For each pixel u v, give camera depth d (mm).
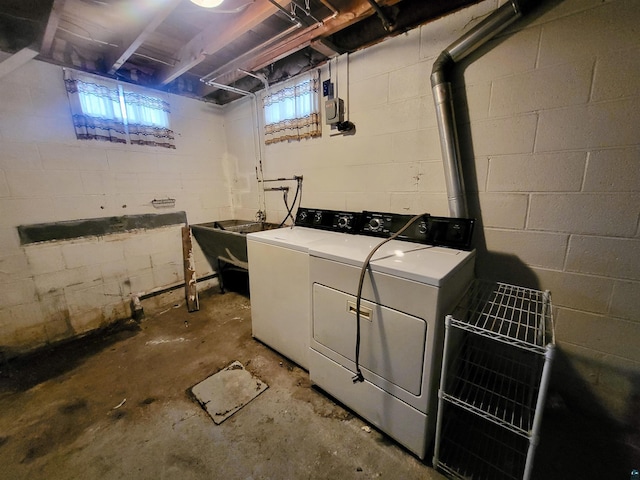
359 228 1824
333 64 2008
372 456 1208
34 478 1137
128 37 1779
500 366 1546
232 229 2736
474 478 1089
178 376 1714
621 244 1219
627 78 1112
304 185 2428
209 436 1309
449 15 1480
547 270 1408
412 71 1662
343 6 1521
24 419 1418
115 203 2332
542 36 1256
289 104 2348
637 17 1066
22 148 1854
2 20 1403
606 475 1099
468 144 1531
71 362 1863
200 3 1328
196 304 2641
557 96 1263
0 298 1832
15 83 1794
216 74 2295
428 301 1019
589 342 1354
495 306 1369
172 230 2738
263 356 1902
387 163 1867
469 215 1578
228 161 3162
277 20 1797
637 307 1225
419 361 1083
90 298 2236
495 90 1409
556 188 1326
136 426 1365
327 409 1453
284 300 1724
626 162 1159
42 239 1978
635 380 1273
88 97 2098
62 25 1705
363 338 1250
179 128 2719
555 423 1318
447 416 1275
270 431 1331
